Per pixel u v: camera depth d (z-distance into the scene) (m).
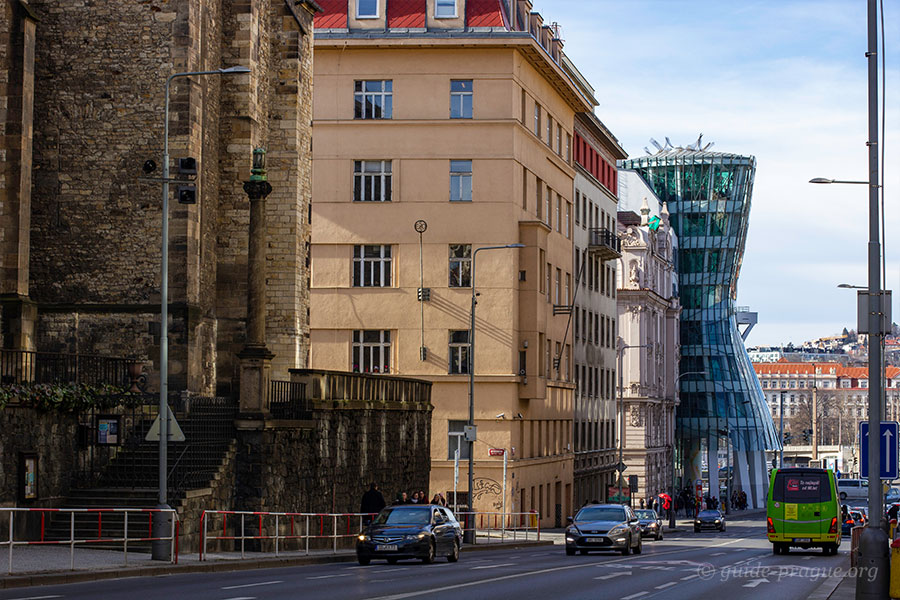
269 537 34.72
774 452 159.88
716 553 47.34
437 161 66.69
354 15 67.50
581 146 89.06
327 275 66.56
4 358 34.78
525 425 70.88
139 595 21.73
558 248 79.38
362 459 47.53
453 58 66.94
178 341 41.31
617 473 104.88
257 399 38.66
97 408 36.12
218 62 46.66
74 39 43.00
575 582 27.73
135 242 42.25
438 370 66.38
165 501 30.56
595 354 94.12
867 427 24.12
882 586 21.44
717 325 143.12
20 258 40.22
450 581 26.88
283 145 50.25
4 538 31.23
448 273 66.50
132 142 42.59
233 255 46.62
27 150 40.66
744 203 144.00
